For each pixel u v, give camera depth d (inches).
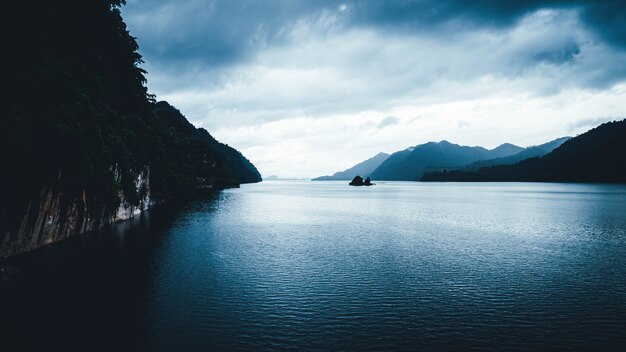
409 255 1631.4
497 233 2231.8
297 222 2743.6
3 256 1405.0
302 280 1259.2
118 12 3238.2
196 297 1082.1
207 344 800.3
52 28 1920.5
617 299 1075.9
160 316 942.4
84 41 2518.5
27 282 1180.5
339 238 2058.3
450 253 1673.2
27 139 1346.0
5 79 1330.0
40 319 909.2
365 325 905.5
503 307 1019.9
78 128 1636.3
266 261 1509.6
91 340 806.5
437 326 901.8
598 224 2546.8
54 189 1626.5
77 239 1849.2
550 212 3356.3
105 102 2578.7
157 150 3435.0
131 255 1561.3
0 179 1282.0
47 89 1501.0
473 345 807.1
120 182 2460.6
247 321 921.5
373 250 1734.7
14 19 1445.6
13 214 1400.1
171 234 2103.8
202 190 6904.5
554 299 1079.0
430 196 6215.6
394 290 1160.8
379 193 7504.9
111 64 3125.0
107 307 992.9
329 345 804.0
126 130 2578.7
